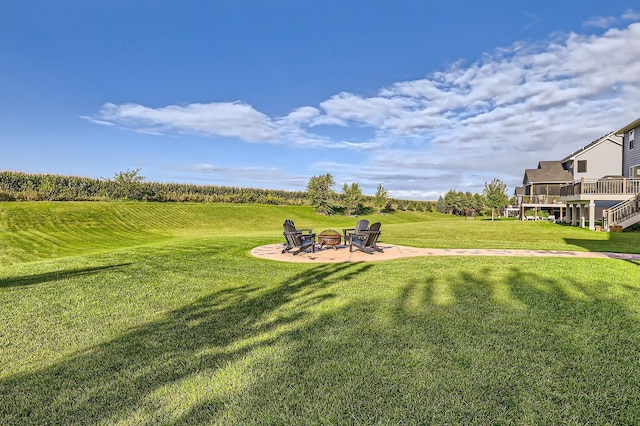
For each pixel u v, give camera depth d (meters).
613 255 9.13
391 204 50.22
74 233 18.91
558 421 2.16
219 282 6.02
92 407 2.35
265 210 35.47
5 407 2.37
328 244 10.33
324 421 2.16
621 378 2.66
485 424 2.12
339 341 3.38
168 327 3.85
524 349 3.18
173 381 2.68
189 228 24.31
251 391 2.52
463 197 55.97
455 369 2.80
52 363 3.01
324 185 39.19
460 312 4.25
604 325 3.79
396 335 3.52
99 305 4.69
